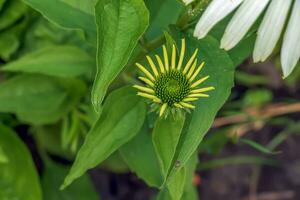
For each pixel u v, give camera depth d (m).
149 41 0.51
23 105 0.58
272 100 0.80
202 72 0.44
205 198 0.80
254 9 0.42
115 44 0.38
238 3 0.42
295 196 0.81
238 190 0.81
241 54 0.50
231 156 0.79
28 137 0.73
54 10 0.47
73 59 0.56
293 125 0.80
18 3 0.61
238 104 0.78
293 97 0.81
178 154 0.42
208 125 0.41
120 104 0.46
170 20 0.52
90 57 0.57
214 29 0.49
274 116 0.80
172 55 0.42
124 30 0.38
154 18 0.52
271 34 0.43
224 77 0.43
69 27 0.47
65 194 0.66
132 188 0.78
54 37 0.63
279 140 0.81
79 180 0.66
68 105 0.59
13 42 0.63
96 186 0.77
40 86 0.58
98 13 0.37
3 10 0.61
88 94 0.60
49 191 0.66
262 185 0.81
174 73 0.42
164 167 0.41
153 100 0.42
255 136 0.81
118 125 0.46
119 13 0.38
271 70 0.81
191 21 0.46
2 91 0.57
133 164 0.53
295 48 0.43
